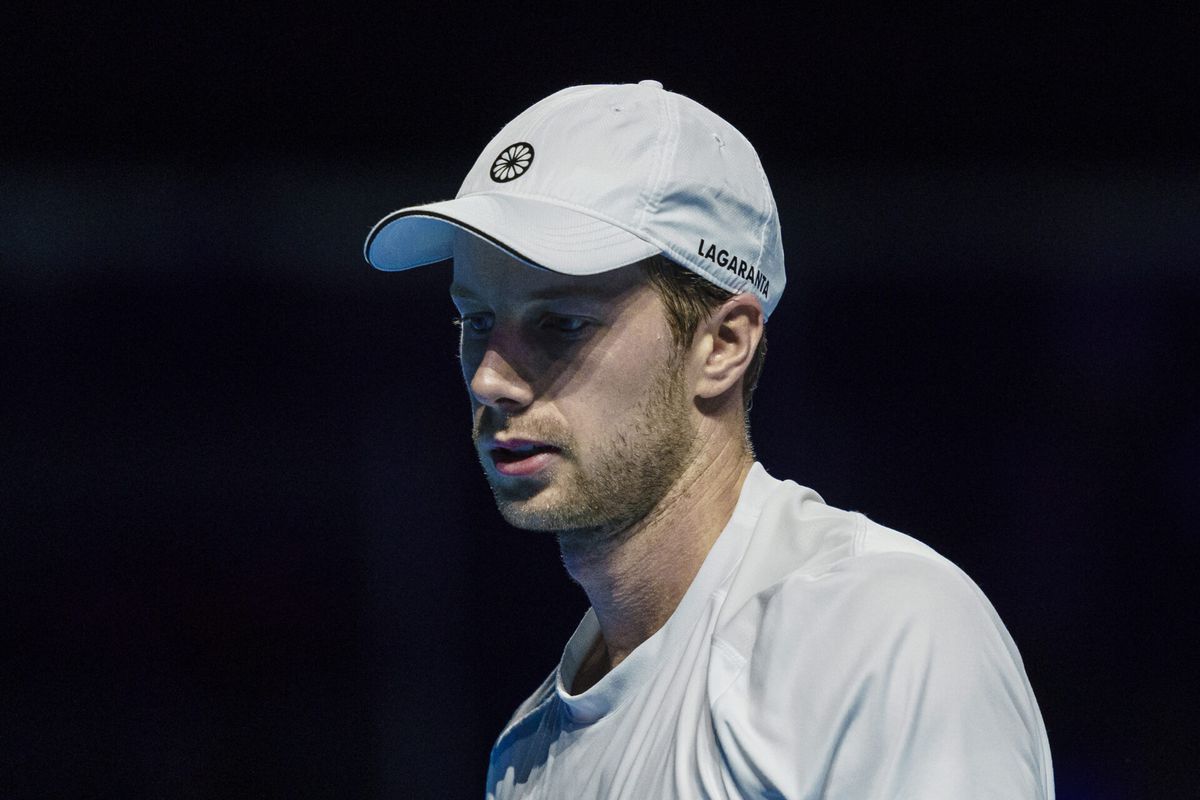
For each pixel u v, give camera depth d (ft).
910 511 56.18
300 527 58.39
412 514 58.54
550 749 17.71
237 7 46.11
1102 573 55.21
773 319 55.72
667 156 16.20
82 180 53.42
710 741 14.37
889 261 53.78
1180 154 50.47
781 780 13.50
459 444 58.70
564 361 15.87
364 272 57.00
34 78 48.83
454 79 48.01
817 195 52.47
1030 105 48.98
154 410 57.47
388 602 58.39
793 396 56.34
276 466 58.08
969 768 13.03
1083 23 45.68
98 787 57.47
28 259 54.80
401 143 51.03
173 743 57.77
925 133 50.14
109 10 45.93
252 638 58.18
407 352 58.08
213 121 51.21
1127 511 54.80
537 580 58.80
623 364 15.81
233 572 58.23
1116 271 52.70
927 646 13.51
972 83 48.19
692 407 16.48
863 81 47.91
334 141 51.65
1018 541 55.67
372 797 57.62
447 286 58.18
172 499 57.98
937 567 14.48
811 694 13.76
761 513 16.58
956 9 45.21
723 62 46.44
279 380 57.72
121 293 55.98
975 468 55.83
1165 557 54.60
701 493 16.60
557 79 47.03
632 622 17.21
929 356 55.16
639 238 15.80
